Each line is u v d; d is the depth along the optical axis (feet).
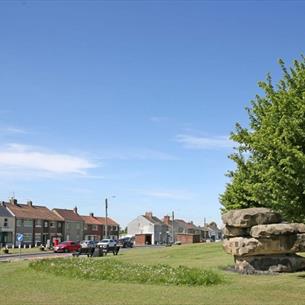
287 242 76.48
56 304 46.29
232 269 82.23
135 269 71.20
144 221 437.17
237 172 105.29
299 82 56.59
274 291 54.90
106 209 290.76
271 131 55.26
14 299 49.39
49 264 81.56
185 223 500.33
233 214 79.56
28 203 364.17
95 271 70.18
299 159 49.93
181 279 62.23
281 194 54.19
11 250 235.61
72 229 379.35
